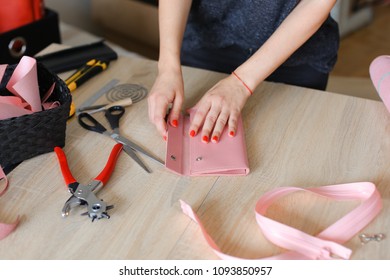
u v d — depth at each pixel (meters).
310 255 0.76
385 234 0.79
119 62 1.25
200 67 1.38
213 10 1.22
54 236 0.80
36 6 1.63
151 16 1.97
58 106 0.92
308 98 1.11
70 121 1.05
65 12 2.15
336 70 2.46
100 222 0.82
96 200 0.84
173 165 0.92
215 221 0.82
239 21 1.21
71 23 2.20
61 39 1.78
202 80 1.18
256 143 0.99
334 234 0.78
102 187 0.89
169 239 0.79
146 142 1.00
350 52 2.59
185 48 1.36
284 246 0.78
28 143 0.92
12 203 0.86
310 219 0.83
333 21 1.24
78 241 0.79
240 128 1.01
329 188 0.87
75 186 0.87
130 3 2.01
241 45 1.26
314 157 0.95
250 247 0.78
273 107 1.08
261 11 1.16
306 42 1.22
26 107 0.97
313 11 1.03
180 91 1.06
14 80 0.98
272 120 1.05
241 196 0.87
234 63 1.33
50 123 0.92
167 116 1.04
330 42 1.25
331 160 0.94
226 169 0.90
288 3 1.13
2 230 0.79
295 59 1.25
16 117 0.88
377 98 1.64
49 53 1.23
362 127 1.02
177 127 1.02
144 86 1.16
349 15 2.64
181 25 1.14
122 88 1.15
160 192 0.88
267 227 0.79
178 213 0.84
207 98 1.03
